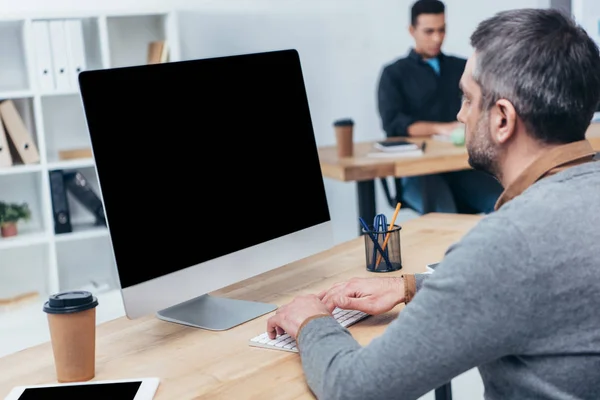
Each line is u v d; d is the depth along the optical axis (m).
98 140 1.32
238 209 1.57
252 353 1.34
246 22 4.36
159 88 1.44
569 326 0.98
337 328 1.22
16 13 3.48
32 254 3.88
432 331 1.00
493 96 1.08
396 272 1.74
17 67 3.75
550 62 1.03
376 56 4.80
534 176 1.07
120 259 1.33
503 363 1.05
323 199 1.79
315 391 1.14
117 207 1.34
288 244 1.68
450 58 4.47
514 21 1.07
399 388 1.03
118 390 1.19
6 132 3.61
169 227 1.42
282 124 1.71
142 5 4.06
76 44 3.61
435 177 3.59
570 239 0.97
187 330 1.48
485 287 0.97
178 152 1.46
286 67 1.74
